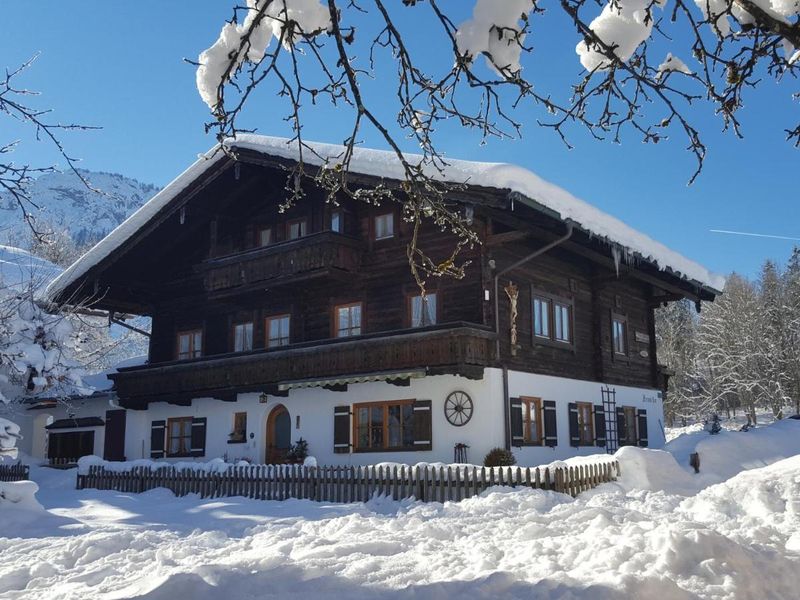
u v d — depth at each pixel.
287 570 5.62
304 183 21.44
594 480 13.98
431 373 17.17
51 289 23.83
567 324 21.03
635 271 22.08
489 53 4.09
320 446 19.86
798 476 10.07
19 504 12.29
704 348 54.03
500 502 11.85
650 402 24.92
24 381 15.42
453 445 17.69
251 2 4.61
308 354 19.48
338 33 4.64
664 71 4.71
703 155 5.07
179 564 7.34
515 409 18.03
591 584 4.90
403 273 19.53
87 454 26.94
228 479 16.22
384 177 17.58
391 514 12.48
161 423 24.31
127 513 13.84
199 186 21.80
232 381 21.23
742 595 5.07
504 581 5.12
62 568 7.88
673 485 14.88
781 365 48.88
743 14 4.29
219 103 4.79
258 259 20.88
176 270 25.52
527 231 17.33
